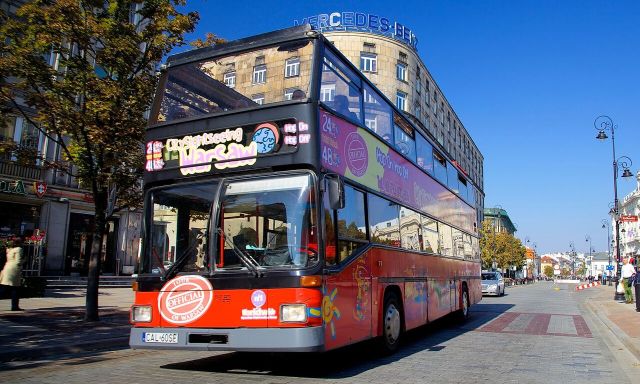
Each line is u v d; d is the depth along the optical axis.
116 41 10.80
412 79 49.81
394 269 9.09
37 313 12.80
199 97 7.59
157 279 6.77
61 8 10.45
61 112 10.66
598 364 8.40
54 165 12.05
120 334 9.91
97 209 12.05
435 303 11.70
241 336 6.12
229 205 6.65
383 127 9.42
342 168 7.28
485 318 16.75
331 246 6.59
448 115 67.81
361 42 46.22
